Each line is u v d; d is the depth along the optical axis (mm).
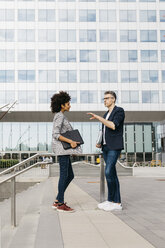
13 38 39812
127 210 5145
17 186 4855
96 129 42875
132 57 40281
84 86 39594
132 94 39719
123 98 39656
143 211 5039
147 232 3539
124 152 44594
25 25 40000
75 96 39438
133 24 40750
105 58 40156
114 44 40406
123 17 40781
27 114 39875
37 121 42156
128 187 10094
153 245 2975
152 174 19516
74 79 39656
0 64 39312
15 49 39656
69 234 3471
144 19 40844
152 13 40938
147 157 44750
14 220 4348
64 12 40531
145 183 12047
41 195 7340
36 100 39031
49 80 39500
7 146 41750
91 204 5871
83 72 39812
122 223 4059
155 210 5145
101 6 40781
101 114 40344
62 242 3125
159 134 45469
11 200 4348
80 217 4488
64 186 4988
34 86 39250
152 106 39594
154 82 39969
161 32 40750
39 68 39531
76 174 17844
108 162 5000
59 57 39875
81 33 40375
